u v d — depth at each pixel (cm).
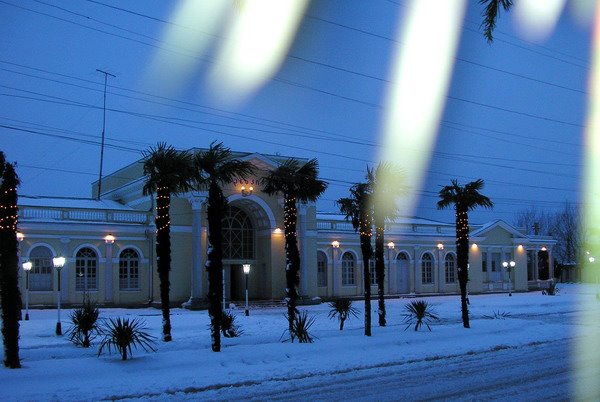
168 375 1371
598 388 1184
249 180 4488
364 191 2236
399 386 1252
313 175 2212
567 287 6762
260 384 1307
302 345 1794
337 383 1305
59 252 3922
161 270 2016
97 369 1412
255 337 2091
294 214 2159
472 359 1667
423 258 5656
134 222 4216
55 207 4000
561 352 1777
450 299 5050
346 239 5147
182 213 4281
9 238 1446
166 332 1991
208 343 1903
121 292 4128
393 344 1897
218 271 1742
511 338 2088
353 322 2909
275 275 4575
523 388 1201
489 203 2417
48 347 1927
